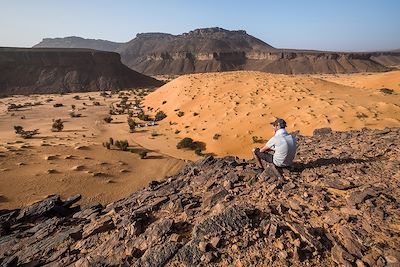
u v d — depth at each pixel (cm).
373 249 446
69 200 1248
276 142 754
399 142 948
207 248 501
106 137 4984
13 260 680
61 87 17412
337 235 491
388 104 4131
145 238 591
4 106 9475
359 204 567
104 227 707
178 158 3903
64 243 703
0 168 3116
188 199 752
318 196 617
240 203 645
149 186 1017
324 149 988
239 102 5412
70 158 3584
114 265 538
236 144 4003
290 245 478
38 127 5822
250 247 488
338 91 5478
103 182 3066
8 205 2478
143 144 4544
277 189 676
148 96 8825
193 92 6700
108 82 18700
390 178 673
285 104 4816
